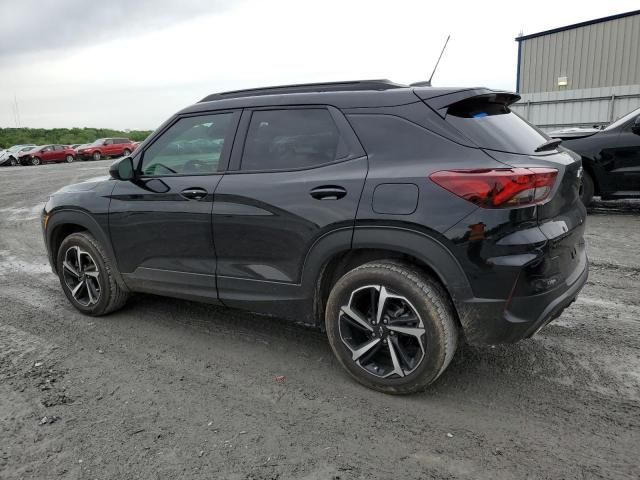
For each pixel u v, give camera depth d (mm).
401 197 2736
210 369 3428
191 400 3041
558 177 2771
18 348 3840
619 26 20469
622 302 4387
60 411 2947
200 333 4016
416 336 2826
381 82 3148
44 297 5047
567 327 3904
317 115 3180
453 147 2727
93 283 4352
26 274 5965
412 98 2928
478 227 2576
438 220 2643
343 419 2805
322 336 3893
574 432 2627
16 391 3182
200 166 3602
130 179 3857
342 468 2410
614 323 3959
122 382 3277
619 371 3227
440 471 2373
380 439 2619
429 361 2816
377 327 2959
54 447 2615
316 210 2992
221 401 3021
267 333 3973
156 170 3818
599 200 9406
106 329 4148
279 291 3281
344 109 3082
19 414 2924
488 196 2545
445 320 2771
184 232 3605
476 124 2814
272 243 3221
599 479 2287
